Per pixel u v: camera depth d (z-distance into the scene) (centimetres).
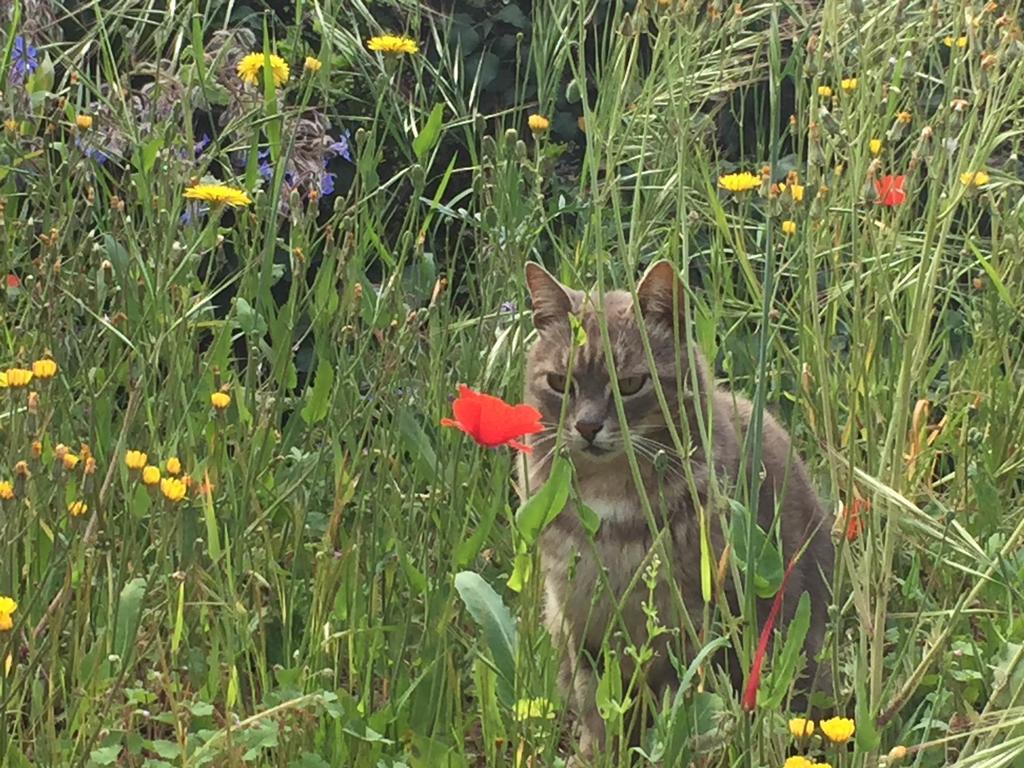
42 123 139
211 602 92
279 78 115
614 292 109
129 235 106
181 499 83
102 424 102
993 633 98
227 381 114
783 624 100
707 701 78
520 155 113
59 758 77
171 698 79
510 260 116
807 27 96
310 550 103
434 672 85
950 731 88
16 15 117
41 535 93
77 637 83
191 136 117
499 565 111
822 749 88
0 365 107
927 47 100
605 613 100
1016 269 114
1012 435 124
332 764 83
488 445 76
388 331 108
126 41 132
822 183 88
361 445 99
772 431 111
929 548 105
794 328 118
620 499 100
